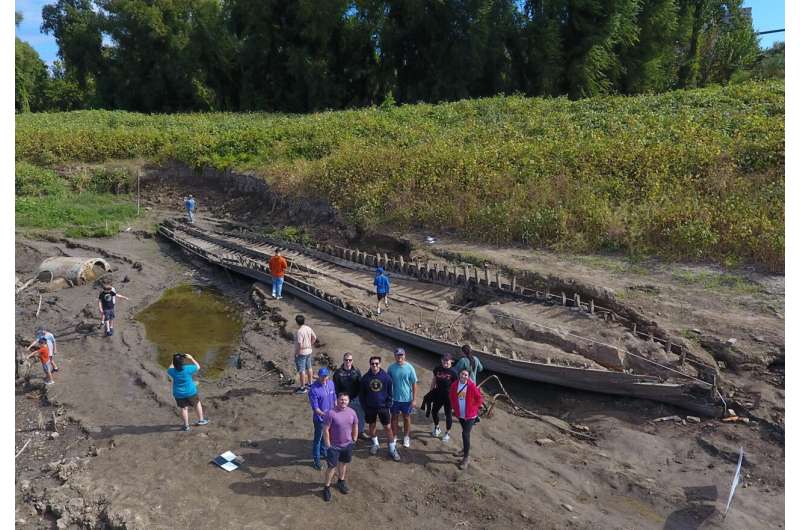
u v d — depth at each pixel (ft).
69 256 76.59
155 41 160.76
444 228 66.59
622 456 31.83
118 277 70.23
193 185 105.91
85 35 175.32
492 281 51.62
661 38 136.26
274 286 60.08
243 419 36.63
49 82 211.61
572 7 125.90
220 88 166.81
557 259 54.60
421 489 29.14
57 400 40.55
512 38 131.85
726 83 150.92
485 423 35.76
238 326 56.18
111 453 33.22
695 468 30.12
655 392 35.24
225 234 83.46
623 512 27.43
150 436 35.06
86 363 46.78
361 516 27.20
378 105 153.38
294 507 27.81
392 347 47.29
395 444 31.68
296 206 84.74
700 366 36.40
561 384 38.58
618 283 47.62
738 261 48.52
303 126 108.58
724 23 166.09
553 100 102.58
